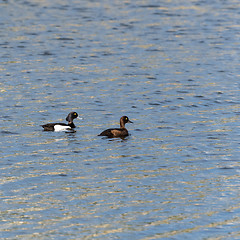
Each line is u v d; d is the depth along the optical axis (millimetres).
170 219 22922
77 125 34812
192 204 24219
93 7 79562
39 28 66375
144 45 58500
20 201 24406
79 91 42562
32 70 48656
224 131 33688
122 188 25750
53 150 30484
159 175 27219
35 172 27516
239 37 62219
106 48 57094
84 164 28547
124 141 31875
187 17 73188
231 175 27219
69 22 69812
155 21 70625
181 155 29812
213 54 54844
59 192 25297
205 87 43781
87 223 22594
